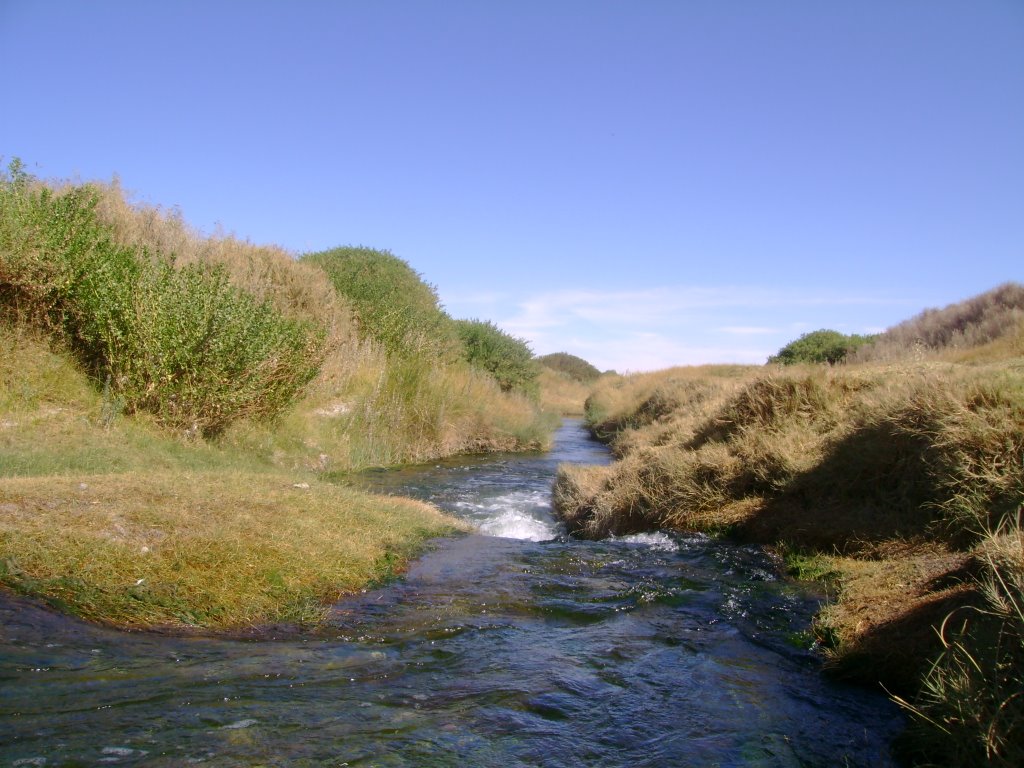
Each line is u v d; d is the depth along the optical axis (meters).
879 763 3.29
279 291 16.55
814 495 7.61
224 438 11.30
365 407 15.38
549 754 3.24
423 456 16.30
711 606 5.55
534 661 4.40
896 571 5.40
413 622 5.06
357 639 4.62
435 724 3.43
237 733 3.11
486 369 26.44
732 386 13.44
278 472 10.38
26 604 4.24
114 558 4.95
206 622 4.60
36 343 10.19
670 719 3.67
